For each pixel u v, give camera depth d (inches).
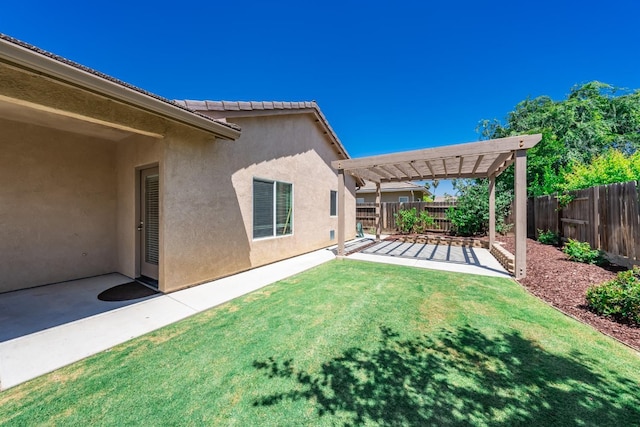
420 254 370.6
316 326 146.6
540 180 562.6
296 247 360.5
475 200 514.9
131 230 244.5
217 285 226.4
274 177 318.3
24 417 83.8
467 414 83.6
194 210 226.1
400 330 141.1
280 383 99.2
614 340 127.4
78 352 121.9
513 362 111.2
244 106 263.0
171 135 208.1
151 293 204.4
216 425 80.1
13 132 207.0
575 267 246.2
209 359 115.6
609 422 80.0
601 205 260.2
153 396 92.9
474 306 173.9
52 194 227.1
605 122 605.9
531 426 78.7
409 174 460.8
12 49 108.4
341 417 82.7
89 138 247.4
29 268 215.9
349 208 525.3
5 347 126.2
